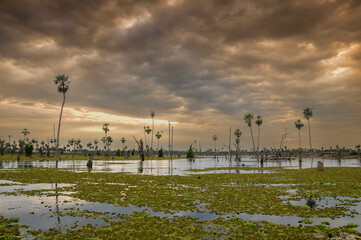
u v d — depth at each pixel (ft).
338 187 74.49
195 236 33.01
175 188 75.20
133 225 37.91
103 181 93.15
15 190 71.82
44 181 93.09
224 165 218.18
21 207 50.08
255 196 61.05
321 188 73.00
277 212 45.47
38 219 41.39
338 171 130.11
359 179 93.81
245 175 115.03
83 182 90.33
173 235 33.40
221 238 32.30
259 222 39.47
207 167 184.44
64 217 42.63
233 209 48.01
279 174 118.73
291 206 49.96
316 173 120.06
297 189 71.61
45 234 33.78
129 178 103.09
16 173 124.36
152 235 33.45
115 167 184.65
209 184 84.38
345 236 32.65
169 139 356.59
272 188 73.92
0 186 80.33
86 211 46.65
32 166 190.19
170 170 152.35
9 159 335.06
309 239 31.71
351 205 51.03
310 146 436.76
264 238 32.19
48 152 409.69
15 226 37.35
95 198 59.21
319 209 47.57
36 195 63.67
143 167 185.68
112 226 37.42
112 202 54.80
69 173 126.52
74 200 57.26
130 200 56.59
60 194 64.85
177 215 43.93
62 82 193.26
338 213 44.45
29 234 33.83
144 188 75.36
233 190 70.54
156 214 44.78
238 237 32.68
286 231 34.86
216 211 46.60
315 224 38.29
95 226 37.40
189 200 56.65
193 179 98.78
